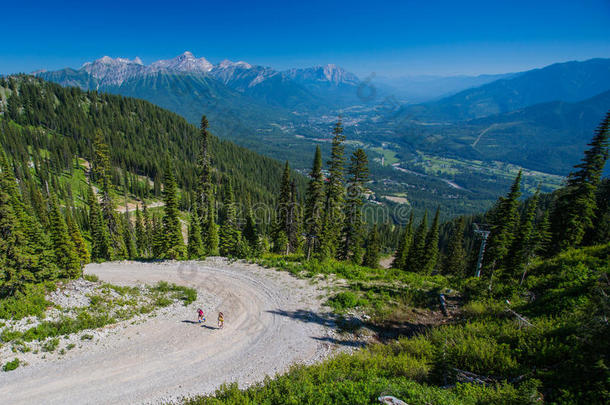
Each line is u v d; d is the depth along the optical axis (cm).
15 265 2045
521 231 3831
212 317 2189
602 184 3972
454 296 2272
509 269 3650
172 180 3903
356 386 1035
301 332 1956
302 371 1320
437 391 955
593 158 3325
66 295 2244
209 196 5481
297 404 1012
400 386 1010
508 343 1248
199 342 1869
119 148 15838
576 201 3412
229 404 1116
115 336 1892
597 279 1519
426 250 5253
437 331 1544
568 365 944
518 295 1969
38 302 2036
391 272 3128
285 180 4562
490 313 1748
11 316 1872
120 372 1591
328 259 3538
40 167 11469
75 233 4419
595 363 853
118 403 1402
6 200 2023
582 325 1055
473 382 1025
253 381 1518
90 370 1595
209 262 3434
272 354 1741
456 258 5672
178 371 1609
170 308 2309
